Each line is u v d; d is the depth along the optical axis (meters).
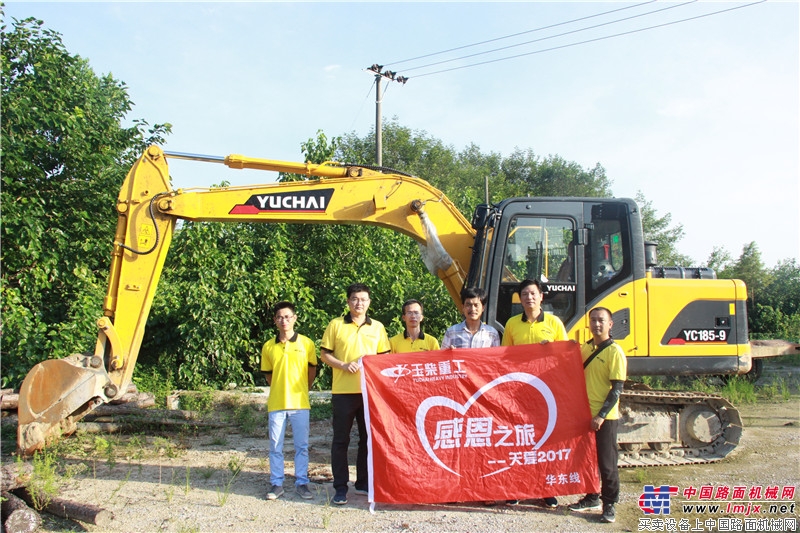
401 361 5.19
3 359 9.02
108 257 10.55
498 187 32.28
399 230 7.04
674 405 7.04
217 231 11.37
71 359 6.05
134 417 8.02
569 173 35.19
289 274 11.79
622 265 6.76
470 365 5.20
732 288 7.09
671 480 6.15
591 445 5.11
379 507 5.20
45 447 6.08
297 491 5.46
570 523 4.92
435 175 32.16
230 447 7.26
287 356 5.50
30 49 10.34
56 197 10.23
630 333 6.71
